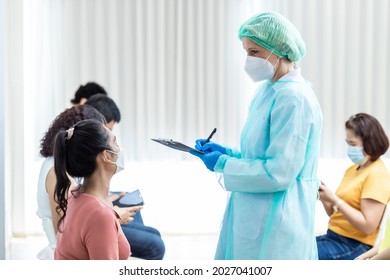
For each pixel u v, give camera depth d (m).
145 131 5.02
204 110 5.00
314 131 2.43
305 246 2.46
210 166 2.52
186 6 4.90
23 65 4.84
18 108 4.88
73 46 4.89
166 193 5.11
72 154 1.97
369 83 5.01
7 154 4.79
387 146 3.22
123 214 2.59
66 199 2.06
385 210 3.11
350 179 3.33
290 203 2.42
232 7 4.91
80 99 4.25
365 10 4.96
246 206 2.48
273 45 2.46
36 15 4.84
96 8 4.86
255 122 2.49
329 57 4.96
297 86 2.42
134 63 4.94
